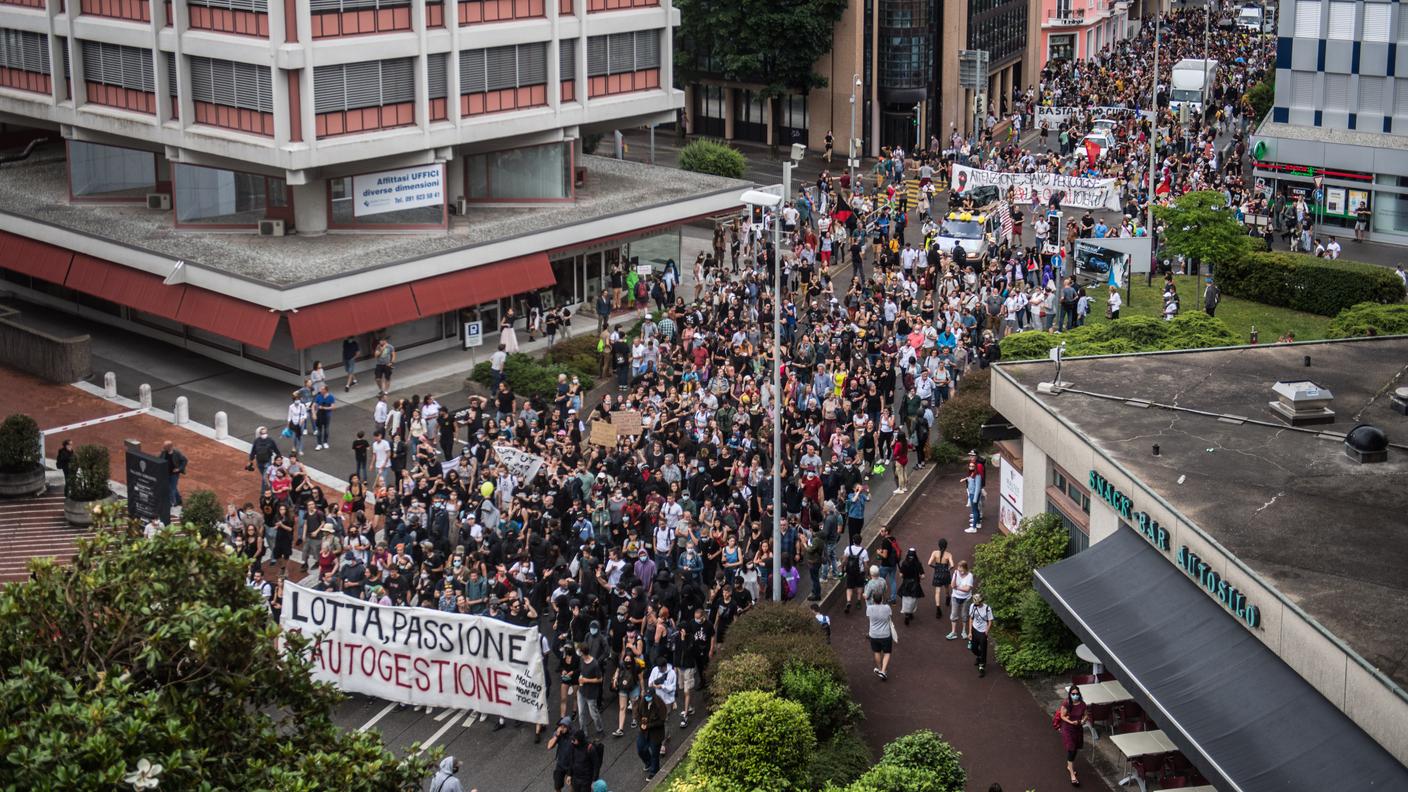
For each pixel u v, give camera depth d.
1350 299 65.31
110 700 20.28
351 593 38.31
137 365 60.91
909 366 53.81
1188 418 37.62
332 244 60.81
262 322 55.50
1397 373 40.38
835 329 56.41
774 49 94.19
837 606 40.97
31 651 21.89
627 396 52.88
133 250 60.44
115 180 67.44
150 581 22.81
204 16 59.41
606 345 59.22
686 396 49.56
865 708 35.88
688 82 101.69
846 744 33.31
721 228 70.94
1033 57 114.88
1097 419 37.72
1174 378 40.50
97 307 66.25
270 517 42.78
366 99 59.84
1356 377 40.16
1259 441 36.03
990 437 46.81
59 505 48.97
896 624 39.75
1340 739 27.03
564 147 66.94
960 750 34.06
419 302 59.09
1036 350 51.09
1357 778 26.14
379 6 59.34
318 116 58.59
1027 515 40.84
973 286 63.41
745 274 63.41
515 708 35.12
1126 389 39.75
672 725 35.56
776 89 95.25
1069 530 38.81
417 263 58.88
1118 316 62.19
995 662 37.91
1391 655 26.69
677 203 68.81
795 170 94.50
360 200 61.75
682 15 96.81
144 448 52.84
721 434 46.81
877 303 60.59
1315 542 30.88
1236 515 32.16
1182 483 33.75
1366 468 34.31
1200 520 31.95
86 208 67.19
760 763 30.39
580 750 31.64
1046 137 100.19
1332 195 80.31
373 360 60.19
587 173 74.50
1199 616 31.47
